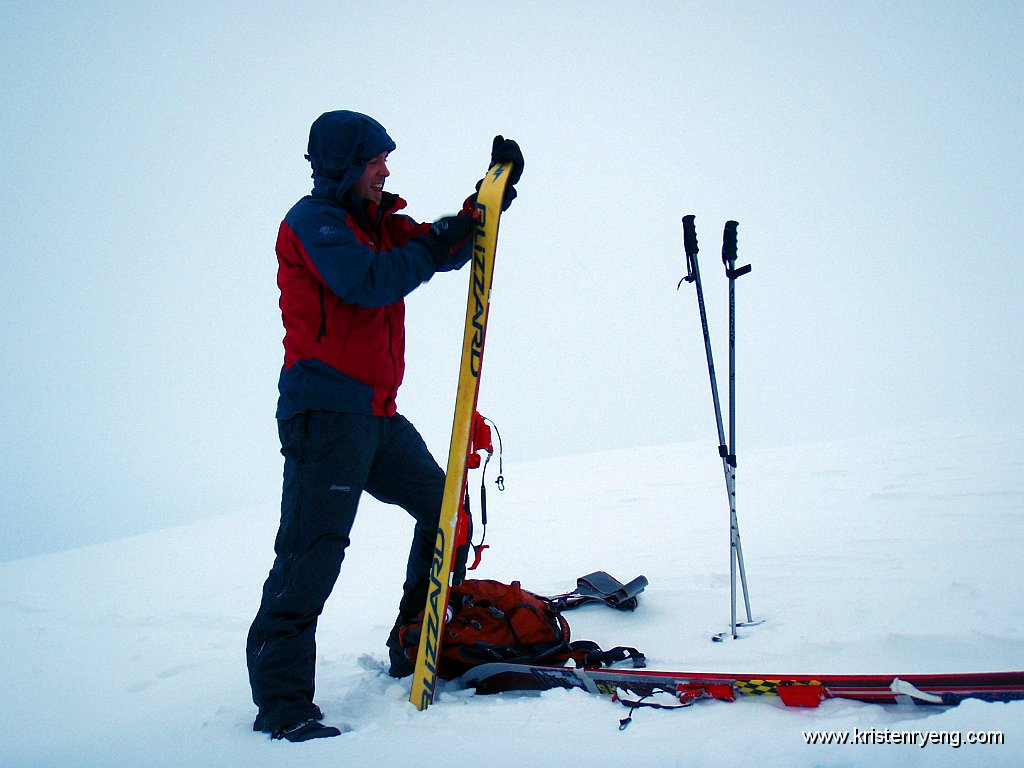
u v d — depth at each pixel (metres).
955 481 5.28
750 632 2.31
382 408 2.10
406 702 2.02
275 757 1.69
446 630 2.16
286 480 2.02
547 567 4.11
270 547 7.59
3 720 2.57
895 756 1.31
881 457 7.66
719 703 1.71
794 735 1.46
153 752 1.89
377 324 2.08
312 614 1.95
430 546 2.29
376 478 2.25
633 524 5.37
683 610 2.68
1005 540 3.26
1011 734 1.33
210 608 4.39
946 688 1.55
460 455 1.99
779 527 4.36
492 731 1.69
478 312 2.03
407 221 2.32
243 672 2.75
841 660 2.02
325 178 2.06
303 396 1.97
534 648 2.17
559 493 8.20
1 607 5.28
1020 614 2.19
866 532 3.83
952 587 2.54
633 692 1.81
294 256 1.99
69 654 3.57
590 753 1.50
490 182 2.11
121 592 5.52
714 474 8.24
